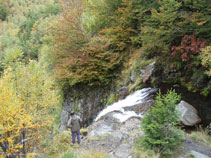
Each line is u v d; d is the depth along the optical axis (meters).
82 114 11.01
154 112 4.34
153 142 4.16
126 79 9.55
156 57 8.67
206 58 5.77
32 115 5.60
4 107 4.35
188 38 6.76
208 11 5.76
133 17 9.62
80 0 11.30
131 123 6.25
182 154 4.23
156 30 7.05
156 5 8.87
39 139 5.69
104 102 9.94
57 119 12.73
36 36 39.28
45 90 6.39
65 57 11.59
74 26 10.96
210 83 6.54
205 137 4.95
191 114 5.64
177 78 7.85
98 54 9.98
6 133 4.64
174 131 4.40
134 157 4.27
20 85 6.34
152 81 8.38
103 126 6.68
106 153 4.78
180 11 6.57
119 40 10.41
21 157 5.20
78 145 5.53
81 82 11.49
